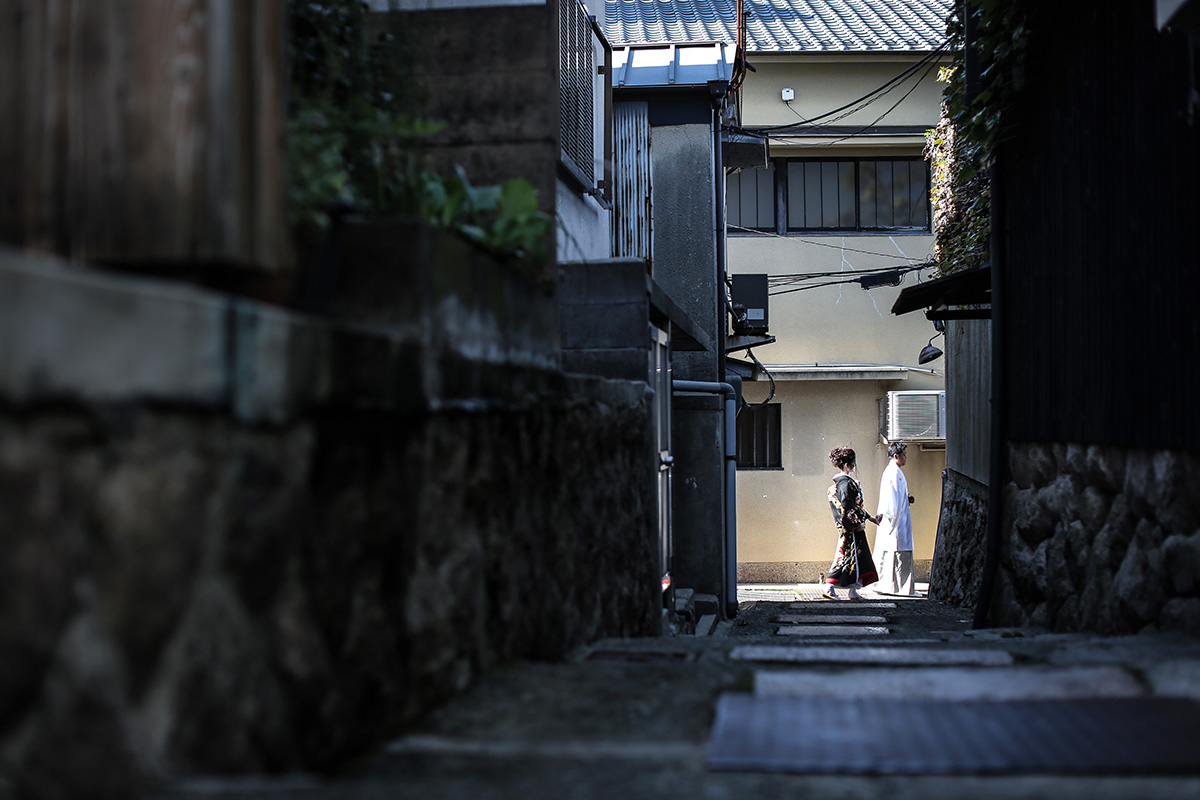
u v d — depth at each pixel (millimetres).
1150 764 2262
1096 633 5555
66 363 1380
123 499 1495
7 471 1289
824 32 16781
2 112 2096
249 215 2074
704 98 11125
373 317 2682
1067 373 6098
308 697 2045
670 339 8781
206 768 1688
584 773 2246
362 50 3857
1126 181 5129
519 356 3695
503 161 4520
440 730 2635
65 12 2078
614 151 10914
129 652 1513
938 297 8914
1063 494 6266
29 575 1326
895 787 2148
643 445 6125
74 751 1399
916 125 16469
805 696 3043
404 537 2547
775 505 16672
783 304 16828
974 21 7555
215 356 1696
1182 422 4484
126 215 2049
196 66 2033
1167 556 4668
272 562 1904
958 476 13133
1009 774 2236
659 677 3408
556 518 4039
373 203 3236
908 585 14344
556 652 3959
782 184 16781
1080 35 5789
